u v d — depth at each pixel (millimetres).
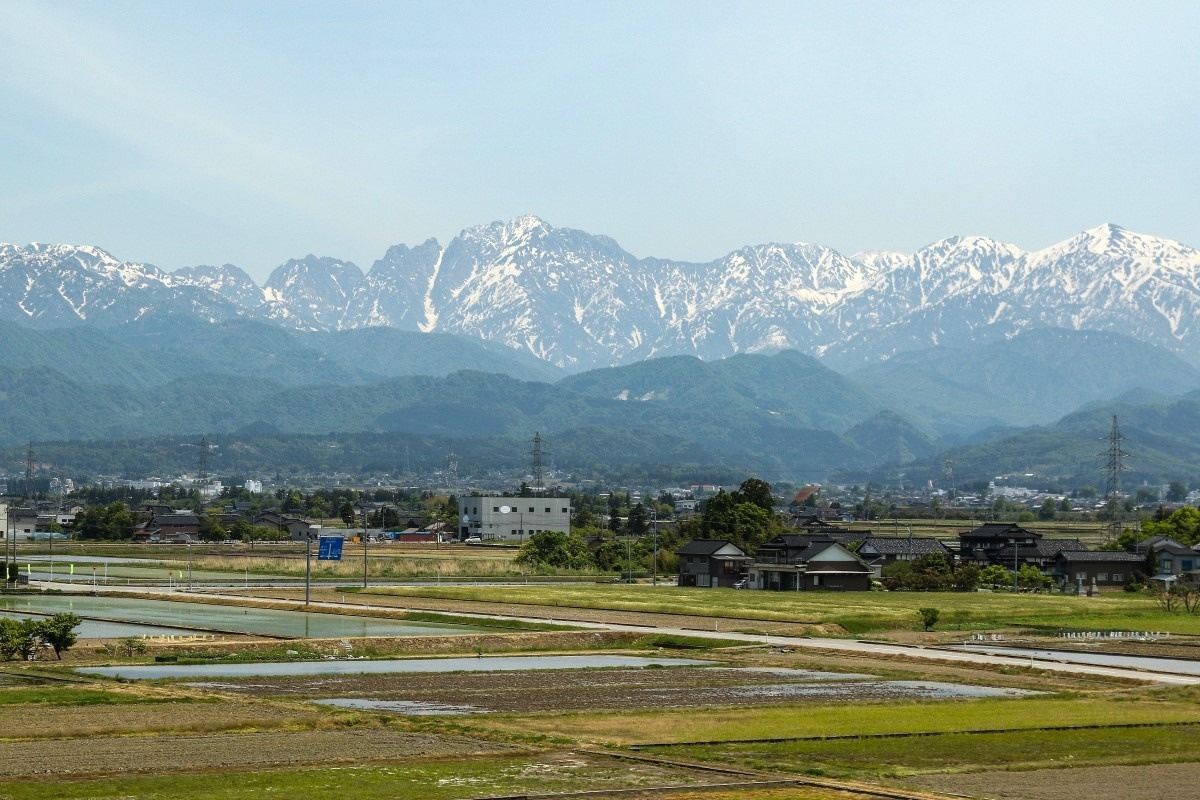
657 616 116188
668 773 51469
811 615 116625
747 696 71625
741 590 153875
